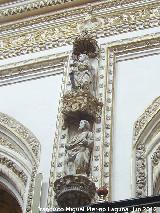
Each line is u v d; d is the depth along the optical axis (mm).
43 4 13617
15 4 13922
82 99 10555
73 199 9273
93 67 11547
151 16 12391
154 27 12133
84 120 10258
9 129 11242
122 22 12484
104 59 11734
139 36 11992
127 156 9992
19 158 10766
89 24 12695
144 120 10453
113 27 12430
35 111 11453
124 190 9516
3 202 11070
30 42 12977
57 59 12195
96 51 11898
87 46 11891
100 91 11102
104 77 11336
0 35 13453
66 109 10570
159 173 9742
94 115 10555
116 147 10172
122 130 10430
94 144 10156
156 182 9664
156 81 11102
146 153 9984
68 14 13234
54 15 13352
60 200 9312
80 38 11914
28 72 12273
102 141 10180
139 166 9781
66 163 9719
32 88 11969
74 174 9422
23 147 10914
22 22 13547
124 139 10273
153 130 10344
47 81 11969
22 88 12062
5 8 13930
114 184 9633
